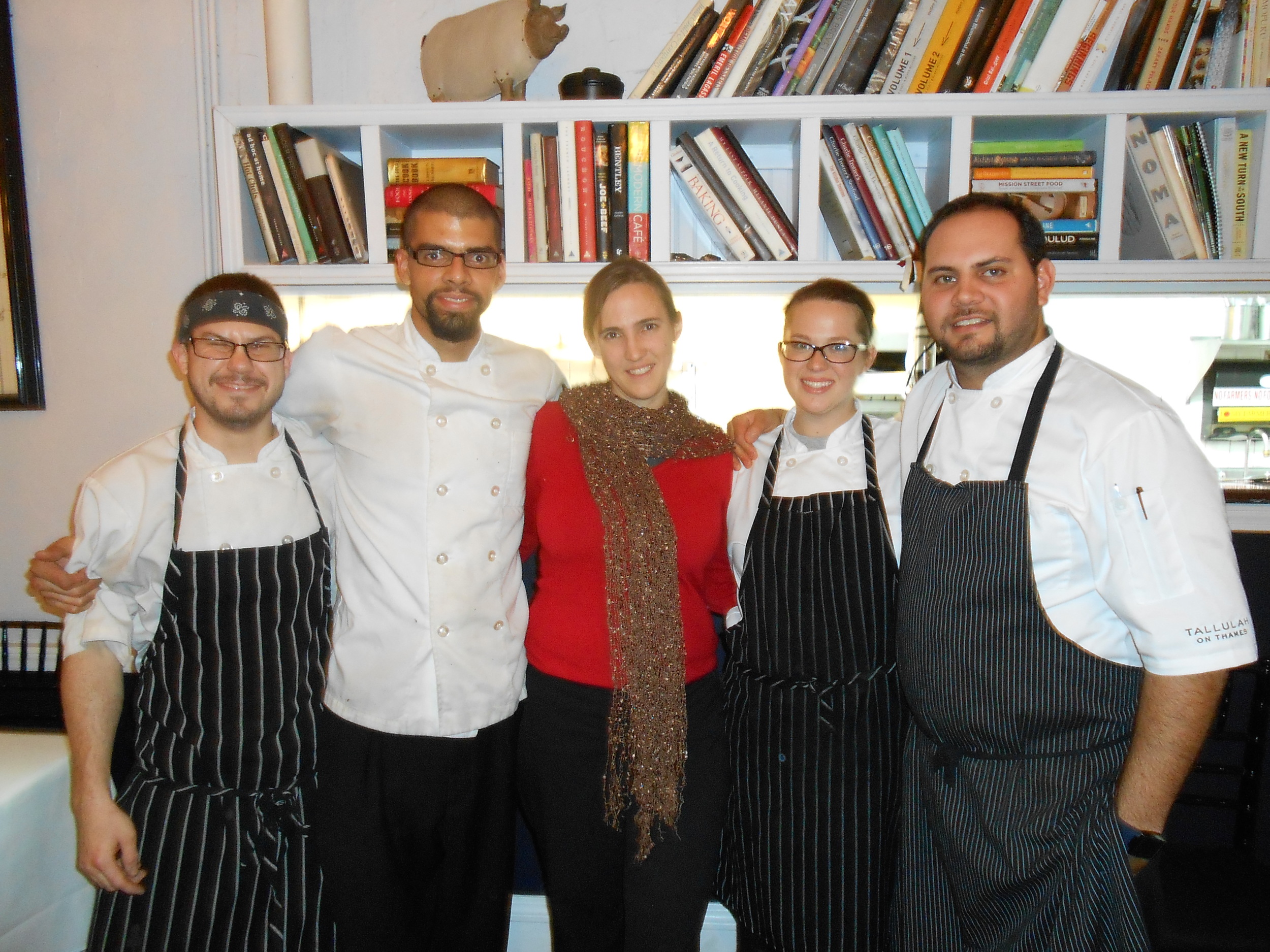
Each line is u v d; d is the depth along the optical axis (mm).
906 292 1700
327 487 1345
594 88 1644
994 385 1136
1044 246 1087
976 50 1579
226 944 1195
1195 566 957
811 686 1251
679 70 1621
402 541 1264
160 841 1185
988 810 1085
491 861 1367
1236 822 1636
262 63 1868
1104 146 1574
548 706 1284
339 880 1252
